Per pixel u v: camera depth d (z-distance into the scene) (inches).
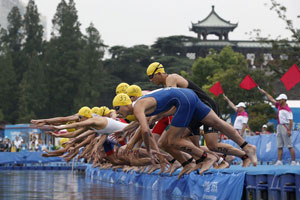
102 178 836.6
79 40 4527.6
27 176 969.5
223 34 5831.7
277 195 315.0
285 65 2345.0
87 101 3882.9
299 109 1534.2
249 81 908.6
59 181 765.3
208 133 438.6
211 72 3181.6
